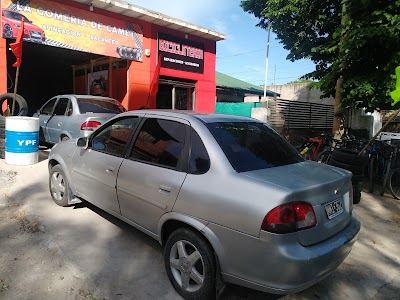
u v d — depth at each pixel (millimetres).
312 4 11039
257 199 2328
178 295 2826
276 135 3576
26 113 7742
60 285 2840
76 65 15258
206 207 2551
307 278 2303
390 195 6523
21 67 16203
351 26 7504
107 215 4434
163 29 12461
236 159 2727
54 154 4680
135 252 3510
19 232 3764
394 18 6605
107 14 10766
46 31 9469
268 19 12648
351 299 2951
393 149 6805
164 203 2891
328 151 7645
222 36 13906
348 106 8516
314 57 11094
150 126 3385
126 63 11969
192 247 2758
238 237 2369
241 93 20469
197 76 13992
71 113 7418
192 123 3020
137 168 3238
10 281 2842
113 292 2807
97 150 3908
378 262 3670
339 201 2775
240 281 2426
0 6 8648
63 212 4434
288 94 22219
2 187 5234
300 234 2311
